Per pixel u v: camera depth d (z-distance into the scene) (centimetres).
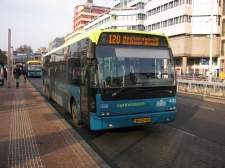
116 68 733
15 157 564
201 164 578
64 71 1099
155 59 780
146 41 781
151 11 6956
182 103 1608
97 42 727
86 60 775
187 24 5650
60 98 1193
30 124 875
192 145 716
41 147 634
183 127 928
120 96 727
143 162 595
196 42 5619
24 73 3109
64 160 549
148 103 761
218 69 4941
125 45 755
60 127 835
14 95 1755
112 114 723
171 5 6053
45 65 1755
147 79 761
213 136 808
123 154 650
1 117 987
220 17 5472
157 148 694
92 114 727
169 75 796
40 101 1456
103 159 614
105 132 859
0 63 2716
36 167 511
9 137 718
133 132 860
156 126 941
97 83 711
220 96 1928
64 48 1115
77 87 875
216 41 5469
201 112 1260
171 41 6062
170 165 574
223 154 642
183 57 5703
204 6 5538
